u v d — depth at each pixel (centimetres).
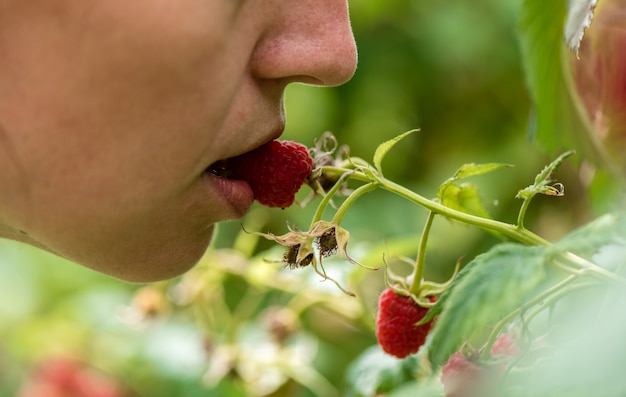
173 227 47
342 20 47
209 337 73
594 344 42
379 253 68
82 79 44
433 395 54
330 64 46
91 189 45
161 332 80
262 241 98
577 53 54
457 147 106
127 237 47
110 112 44
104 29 43
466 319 44
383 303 52
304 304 71
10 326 112
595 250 46
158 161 45
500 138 105
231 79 45
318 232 49
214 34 44
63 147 45
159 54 43
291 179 50
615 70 62
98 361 92
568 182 85
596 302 50
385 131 106
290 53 46
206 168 47
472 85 105
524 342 51
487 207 55
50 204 46
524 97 104
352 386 60
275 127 47
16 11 43
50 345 100
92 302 94
